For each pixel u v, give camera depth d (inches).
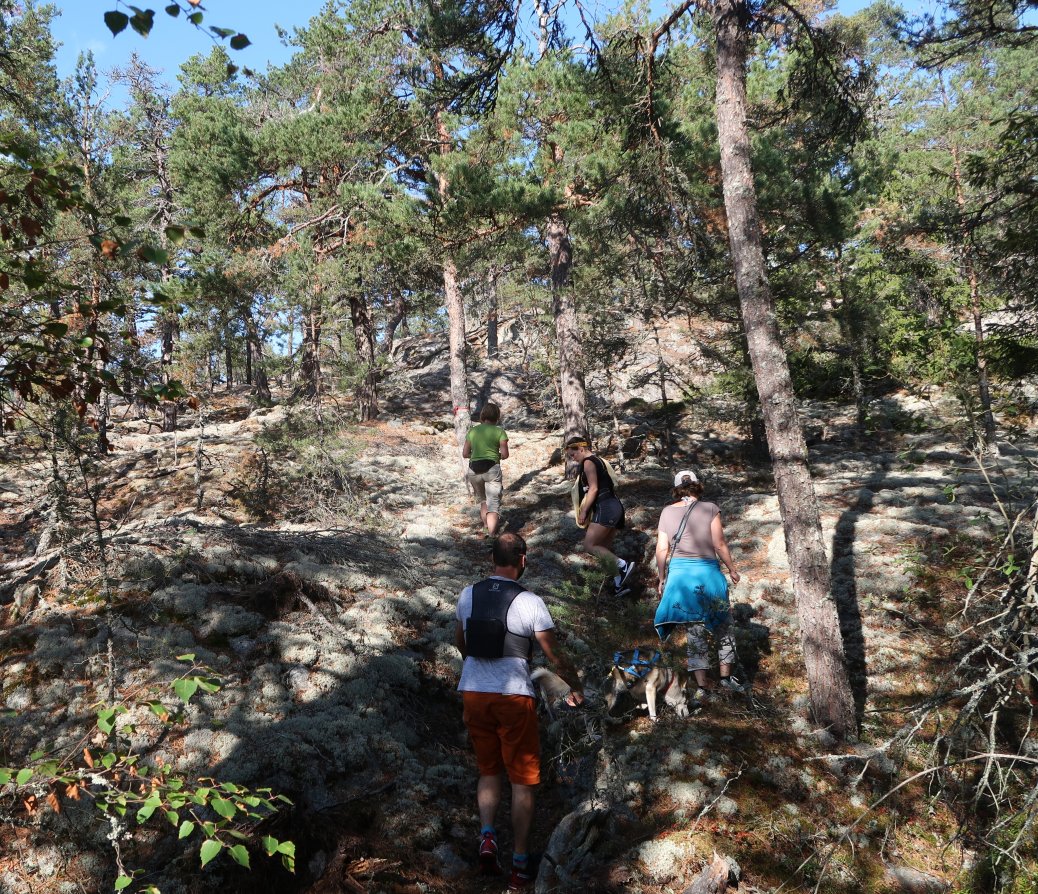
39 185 102.9
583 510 281.9
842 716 201.0
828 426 665.0
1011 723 193.2
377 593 294.8
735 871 156.4
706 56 443.5
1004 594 153.1
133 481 455.5
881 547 296.2
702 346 573.3
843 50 306.7
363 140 513.0
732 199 229.0
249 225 529.0
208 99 515.8
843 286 614.5
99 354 117.1
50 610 246.5
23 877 161.9
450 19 351.9
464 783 206.7
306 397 496.7
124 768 98.3
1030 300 321.7
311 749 202.1
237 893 157.8
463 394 632.4
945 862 163.9
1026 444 485.7
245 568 290.4
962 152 672.4
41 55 458.6
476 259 389.7
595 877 158.4
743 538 343.6
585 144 349.7
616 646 220.1
